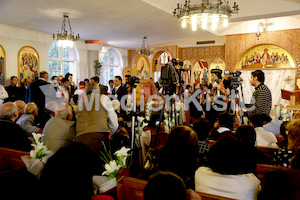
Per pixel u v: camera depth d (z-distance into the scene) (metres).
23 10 7.57
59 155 1.39
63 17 8.48
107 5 7.62
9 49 9.15
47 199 1.31
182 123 5.72
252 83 4.37
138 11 8.45
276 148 2.92
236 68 11.59
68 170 1.33
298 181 1.00
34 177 2.44
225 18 6.85
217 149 1.76
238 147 1.73
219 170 1.72
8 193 2.30
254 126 3.56
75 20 8.93
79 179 1.34
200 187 1.78
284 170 1.06
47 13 7.99
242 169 1.70
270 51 11.06
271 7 8.34
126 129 4.43
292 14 8.60
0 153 2.81
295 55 10.37
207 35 13.02
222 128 3.15
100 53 13.92
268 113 4.19
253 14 8.92
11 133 3.19
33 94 6.23
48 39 10.73
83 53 12.84
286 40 10.49
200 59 13.85
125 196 1.92
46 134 3.23
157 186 0.97
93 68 13.12
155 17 9.30
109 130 3.53
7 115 3.27
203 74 13.82
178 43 14.62
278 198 1.00
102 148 3.34
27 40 9.83
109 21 9.36
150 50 14.33
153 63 14.51
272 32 10.75
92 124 3.36
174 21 9.95
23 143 3.27
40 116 5.63
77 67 12.24
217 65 13.53
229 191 1.68
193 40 14.25
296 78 10.38
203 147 2.68
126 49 16.08
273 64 11.04
